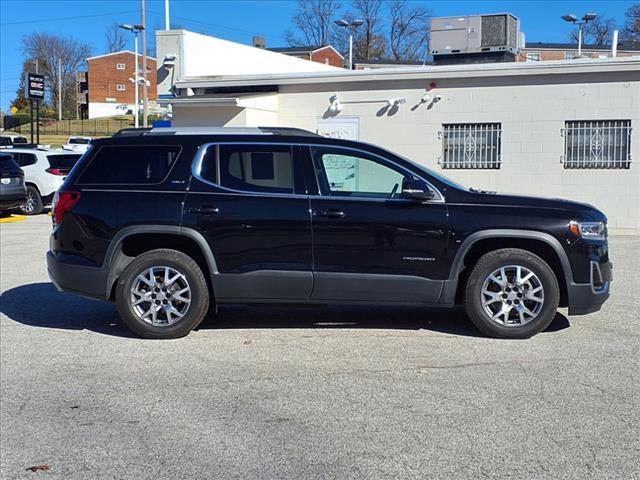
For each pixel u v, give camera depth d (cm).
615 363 571
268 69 2102
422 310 768
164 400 502
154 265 646
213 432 446
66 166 1928
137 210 645
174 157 659
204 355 607
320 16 6631
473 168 1531
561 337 650
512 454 407
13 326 714
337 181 645
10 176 1727
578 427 444
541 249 645
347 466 396
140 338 662
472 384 523
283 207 634
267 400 498
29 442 438
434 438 430
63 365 584
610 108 1434
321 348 623
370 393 508
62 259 662
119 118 8419
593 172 1457
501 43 1845
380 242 627
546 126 1476
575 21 3170
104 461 410
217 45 1867
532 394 502
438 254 627
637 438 427
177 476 389
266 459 407
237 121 1576
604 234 640
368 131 1596
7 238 1393
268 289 640
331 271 632
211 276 643
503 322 638
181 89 1744
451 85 1527
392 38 6619
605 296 638
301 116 1645
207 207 638
